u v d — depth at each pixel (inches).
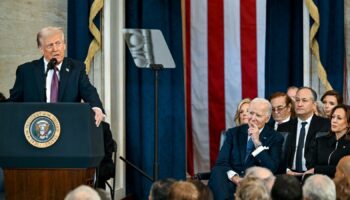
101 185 657.6
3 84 829.2
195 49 945.5
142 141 892.6
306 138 725.9
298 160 721.6
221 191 660.1
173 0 900.0
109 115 837.2
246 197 372.5
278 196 398.3
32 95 551.2
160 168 886.4
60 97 548.7
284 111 778.2
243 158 679.7
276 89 927.0
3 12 829.2
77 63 561.0
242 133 691.4
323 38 864.9
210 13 941.8
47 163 466.3
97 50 834.2
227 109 945.5
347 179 419.5
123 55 881.5
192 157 951.0
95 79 838.5
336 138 681.0
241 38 936.9
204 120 947.3
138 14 892.0
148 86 890.1
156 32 782.5
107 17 835.4
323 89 876.6
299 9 914.1
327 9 863.7
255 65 935.7
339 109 673.0
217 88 945.5
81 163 466.3
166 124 891.4
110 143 663.8
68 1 835.4
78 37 826.2
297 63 919.0
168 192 371.9
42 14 840.9
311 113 733.3
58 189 469.7
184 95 908.0
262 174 439.2
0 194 572.4
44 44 549.0
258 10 931.3
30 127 465.7
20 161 466.0
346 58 891.4
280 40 922.1
